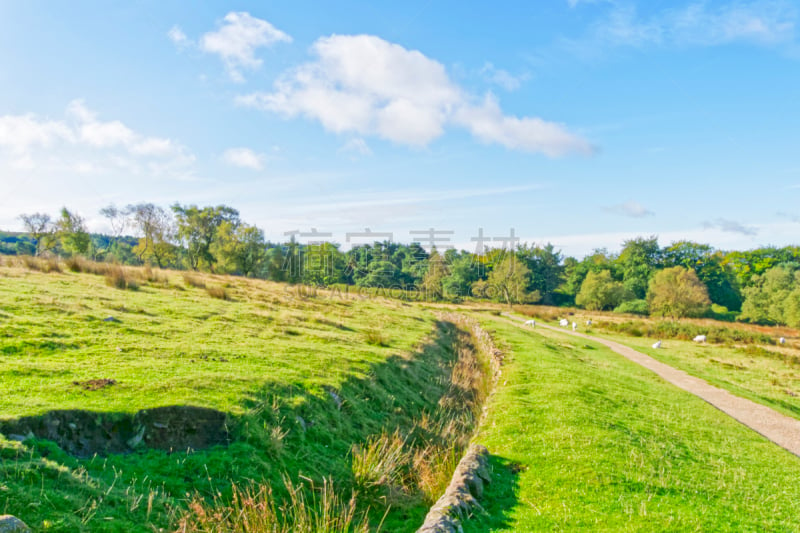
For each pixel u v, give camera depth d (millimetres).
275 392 11109
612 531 7355
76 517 5730
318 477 9102
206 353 13305
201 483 7688
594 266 114812
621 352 34438
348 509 8328
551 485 9125
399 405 14633
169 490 7277
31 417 7211
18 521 4879
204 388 10148
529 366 21594
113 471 7242
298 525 6996
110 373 10117
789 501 9328
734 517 8250
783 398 23016
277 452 9109
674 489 9289
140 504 6617
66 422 7590
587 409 14500
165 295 22750
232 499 7551
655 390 20062
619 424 13414
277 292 34000
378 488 9195
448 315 49156
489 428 12992
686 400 18875
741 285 104000
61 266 25875
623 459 10531
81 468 6855
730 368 31188
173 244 72125
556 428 12438
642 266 110125
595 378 20375
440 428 13852
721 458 11766
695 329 49062
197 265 74312
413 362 19625
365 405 13312
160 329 15281
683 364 31375
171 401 8961
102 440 7812
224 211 75312
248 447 8836
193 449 8453
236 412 9391
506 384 18219
